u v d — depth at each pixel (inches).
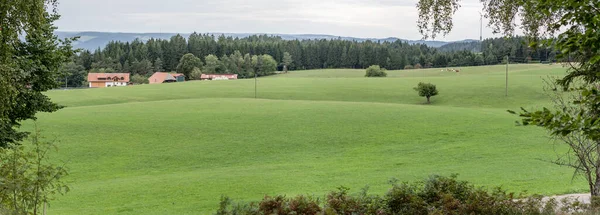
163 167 1834.4
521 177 1352.1
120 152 2054.6
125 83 7185.0
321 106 3282.5
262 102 3582.7
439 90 4635.8
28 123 2596.0
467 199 463.5
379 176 1501.0
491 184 1259.2
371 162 1801.2
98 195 1310.3
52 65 904.3
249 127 2566.4
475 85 4731.8
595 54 236.8
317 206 430.0
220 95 4830.2
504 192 483.5
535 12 289.9
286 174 1577.3
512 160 1705.2
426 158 1841.8
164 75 7293.3
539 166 1549.0
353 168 1675.7
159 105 3427.7
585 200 796.0
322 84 5467.5
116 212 1111.6
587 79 344.8
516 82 4702.3
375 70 7135.8
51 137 2281.0
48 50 885.8
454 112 2920.8
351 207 452.1
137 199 1256.8
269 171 1647.4
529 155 1791.3
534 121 241.9
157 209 1130.0
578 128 235.6
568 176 1298.0
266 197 426.9
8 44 572.7
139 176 1660.9
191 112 3056.1
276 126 2591.0
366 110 3041.3
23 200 495.5
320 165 1766.7
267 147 2151.8
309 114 2925.7
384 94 4719.5
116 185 1448.1
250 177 1529.3
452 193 474.0
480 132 2310.5
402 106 3265.3
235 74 7716.5
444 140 2183.8
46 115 2891.2
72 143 2185.0
